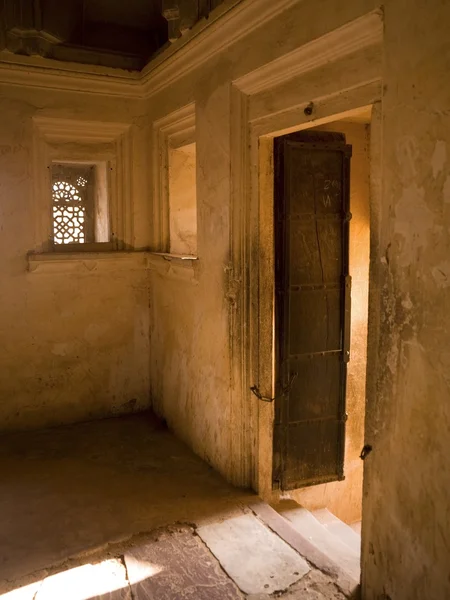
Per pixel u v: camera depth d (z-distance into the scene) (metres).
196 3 3.53
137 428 4.65
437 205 1.94
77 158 4.60
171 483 3.66
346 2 2.32
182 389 4.30
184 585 2.64
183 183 4.55
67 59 4.34
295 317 3.44
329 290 3.51
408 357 2.12
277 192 3.31
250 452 3.53
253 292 3.32
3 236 4.34
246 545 2.96
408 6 2.00
